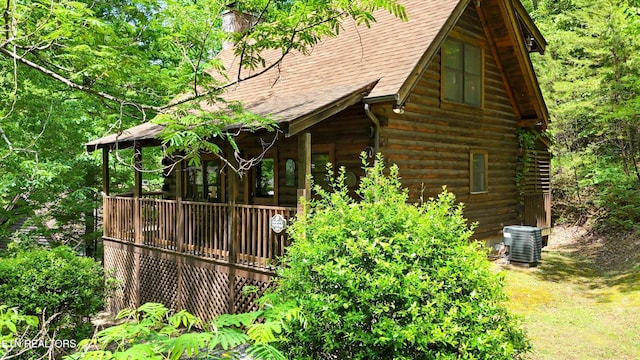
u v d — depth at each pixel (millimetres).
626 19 13461
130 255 10914
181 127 5691
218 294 8617
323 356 4461
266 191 11500
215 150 6098
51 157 12586
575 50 18234
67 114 12203
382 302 4137
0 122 9758
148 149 15133
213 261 8672
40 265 7840
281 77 11453
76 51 6512
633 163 15703
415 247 4250
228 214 8461
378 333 3922
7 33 5352
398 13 6582
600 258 12773
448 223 4664
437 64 10609
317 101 8203
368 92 8594
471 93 11719
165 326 3178
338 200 4973
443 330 3852
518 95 13180
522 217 13516
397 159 9508
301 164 7422
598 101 15602
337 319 4078
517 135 13641
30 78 9891
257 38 6684
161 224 9984
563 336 7086
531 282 9984
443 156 10750
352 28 11945
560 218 17688
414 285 4008
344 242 4406
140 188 10945
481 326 4023
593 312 8188
